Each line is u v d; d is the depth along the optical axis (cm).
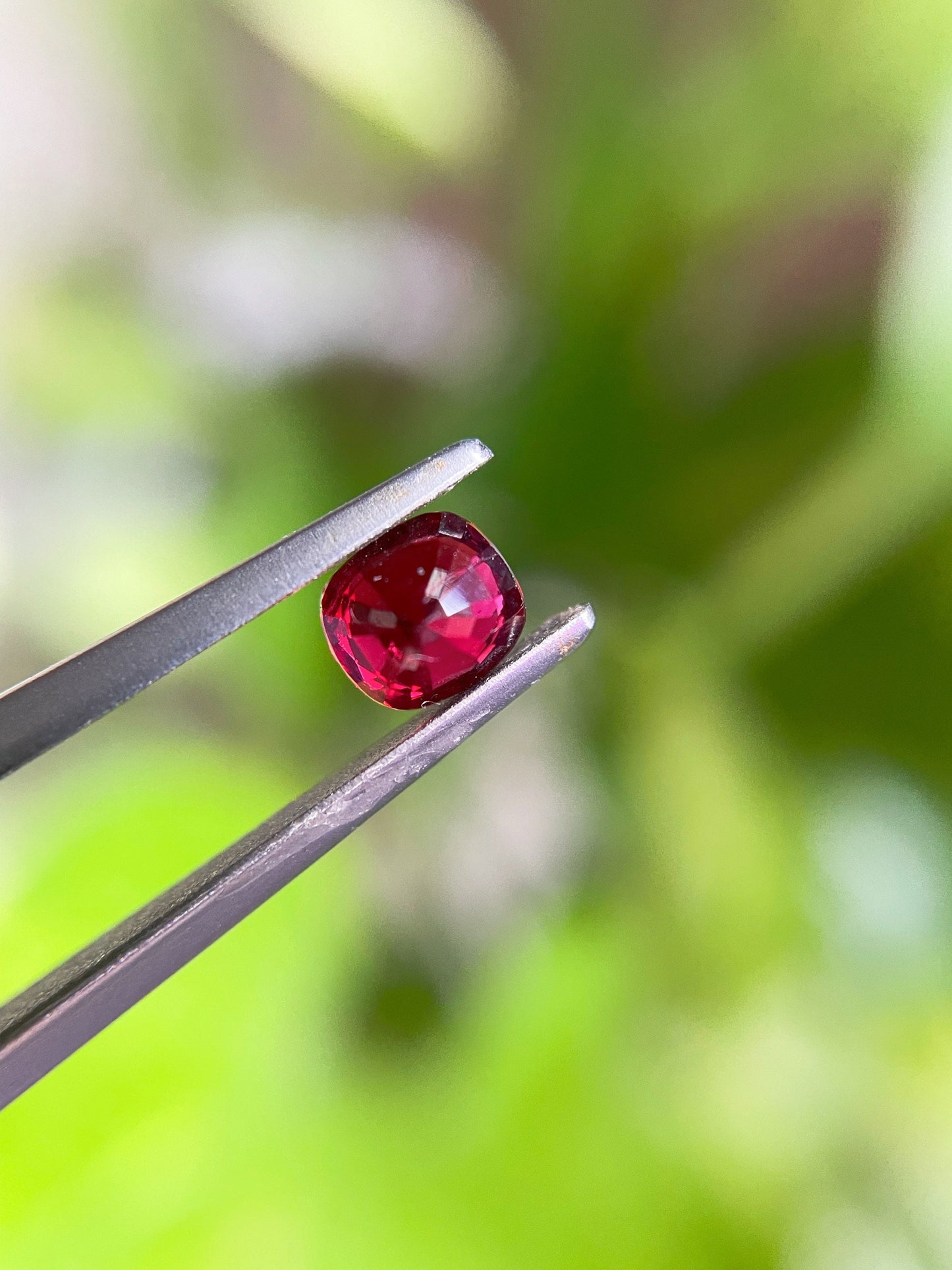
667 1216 9
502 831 10
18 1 9
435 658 6
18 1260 8
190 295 10
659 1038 9
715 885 9
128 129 10
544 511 10
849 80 9
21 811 9
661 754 10
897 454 9
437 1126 9
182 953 6
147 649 6
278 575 6
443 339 10
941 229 9
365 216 10
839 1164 9
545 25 9
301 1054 9
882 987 9
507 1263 8
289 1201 8
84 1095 9
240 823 9
